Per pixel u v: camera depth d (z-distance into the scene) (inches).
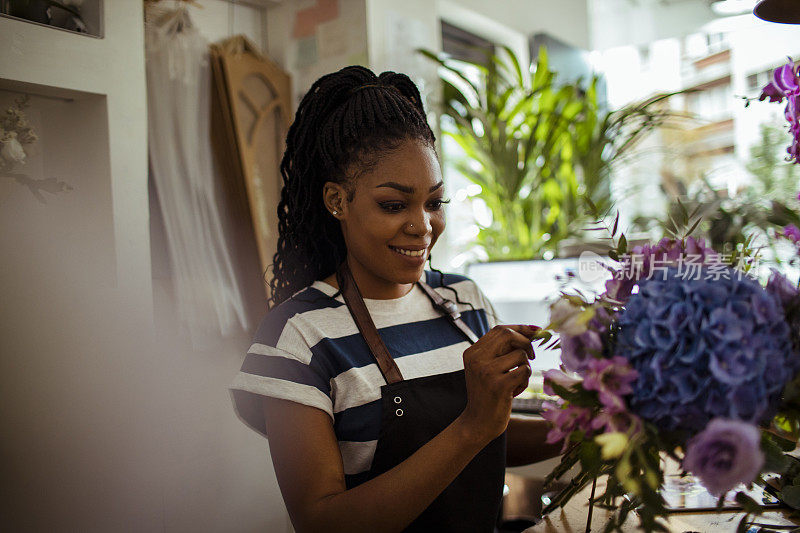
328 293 41.8
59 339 60.4
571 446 32.6
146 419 65.5
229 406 78.0
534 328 35.0
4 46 57.1
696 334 25.8
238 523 76.5
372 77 41.8
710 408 25.6
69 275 63.2
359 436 38.6
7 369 57.3
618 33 154.6
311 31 95.1
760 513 29.8
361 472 39.0
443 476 33.1
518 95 128.8
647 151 119.5
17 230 60.7
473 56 138.6
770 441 29.5
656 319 26.7
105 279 65.0
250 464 78.5
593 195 114.0
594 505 36.1
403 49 98.3
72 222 65.6
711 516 37.3
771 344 26.4
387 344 40.9
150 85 77.5
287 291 46.2
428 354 41.8
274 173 92.0
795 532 33.7
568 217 113.1
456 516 40.3
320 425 36.5
